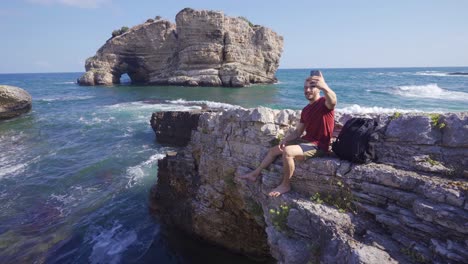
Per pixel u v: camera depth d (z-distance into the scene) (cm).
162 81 5941
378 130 462
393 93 3347
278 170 530
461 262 320
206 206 731
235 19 5578
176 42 6019
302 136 526
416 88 3881
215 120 727
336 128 558
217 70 5472
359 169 436
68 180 1211
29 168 1355
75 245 793
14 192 1106
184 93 4272
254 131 599
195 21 5369
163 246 789
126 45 6162
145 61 6159
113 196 1061
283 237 468
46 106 3294
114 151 1619
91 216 933
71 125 2270
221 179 694
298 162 500
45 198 1058
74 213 952
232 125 659
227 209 705
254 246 714
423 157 414
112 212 955
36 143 1797
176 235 829
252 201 615
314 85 480
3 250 772
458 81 5181
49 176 1255
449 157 398
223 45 5509
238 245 731
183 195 842
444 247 335
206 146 750
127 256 751
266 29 5922
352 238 383
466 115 394
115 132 2034
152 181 1179
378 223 404
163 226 873
